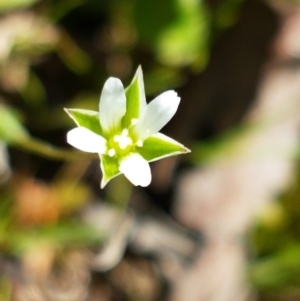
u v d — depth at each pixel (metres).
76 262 0.09
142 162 0.06
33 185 0.09
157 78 0.09
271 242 0.09
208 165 0.09
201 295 0.09
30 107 0.09
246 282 0.09
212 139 0.09
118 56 0.09
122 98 0.06
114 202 0.09
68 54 0.09
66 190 0.09
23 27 0.09
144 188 0.09
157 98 0.06
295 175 0.09
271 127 0.09
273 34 0.09
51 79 0.09
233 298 0.09
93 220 0.09
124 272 0.09
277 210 0.09
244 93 0.09
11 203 0.09
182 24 0.09
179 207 0.09
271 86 0.09
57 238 0.08
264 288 0.09
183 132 0.09
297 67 0.09
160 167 0.09
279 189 0.09
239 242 0.09
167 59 0.09
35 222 0.09
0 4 0.08
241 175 0.09
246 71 0.09
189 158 0.09
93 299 0.09
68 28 0.09
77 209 0.09
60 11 0.09
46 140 0.09
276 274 0.09
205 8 0.09
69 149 0.09
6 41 0.09
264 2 0.09
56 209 0.09
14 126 0.07
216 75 0.09
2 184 0.09
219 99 0.09
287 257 0.09
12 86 0.09
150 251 0.09
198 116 0.09
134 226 0.09
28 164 0.09
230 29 0.09
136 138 0.06
